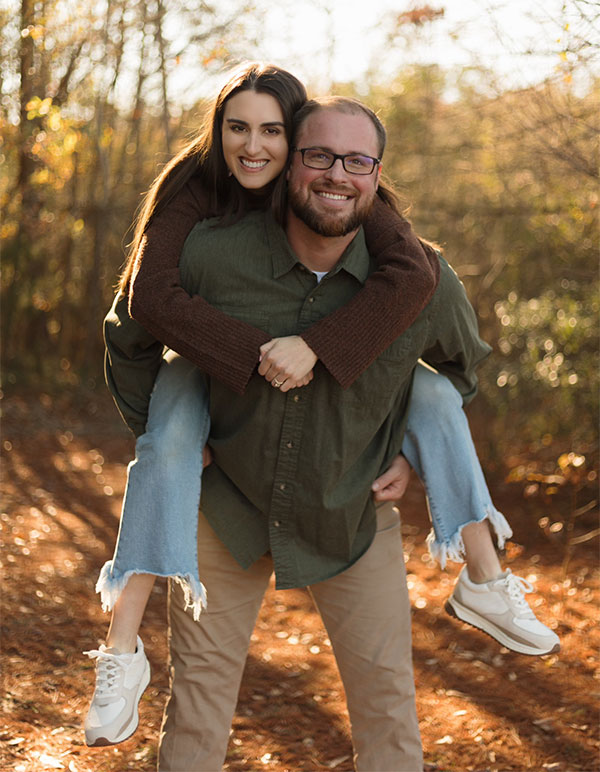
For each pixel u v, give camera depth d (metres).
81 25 8.45
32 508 7.16
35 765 3.40
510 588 2.74
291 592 5.76
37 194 9.85
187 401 2.64
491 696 4.28
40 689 4.09
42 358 11.13
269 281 2.52
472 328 2.77
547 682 4.42
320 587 2.82
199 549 2.73
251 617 2.82
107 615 5.12
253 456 2.60
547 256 7.95
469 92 8.09
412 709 2.82
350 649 2.80
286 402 2.53
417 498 8.02
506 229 8.59
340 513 2.64
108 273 11.06
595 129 5.70
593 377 6.77
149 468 2.54
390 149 9.77
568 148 6.23
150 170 10.55
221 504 2.70
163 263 2.51
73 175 10.19
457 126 9.26
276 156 2.51
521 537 6.87
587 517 7.12
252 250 2.53
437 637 5.03
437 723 4.00
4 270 10.69
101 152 10.07
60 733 3.70
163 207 2.65
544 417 7.21
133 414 2.76
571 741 3.80
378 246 2.58
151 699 4.14
